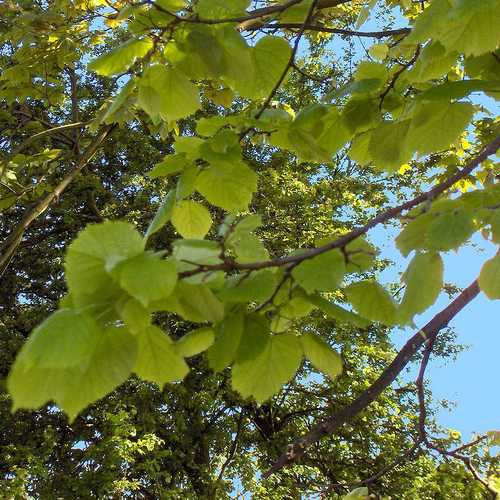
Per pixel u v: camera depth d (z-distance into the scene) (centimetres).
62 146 957
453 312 246
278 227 1348
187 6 201
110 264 113
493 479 272
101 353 119
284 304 150
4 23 624
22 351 105
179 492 1124
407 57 250
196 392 1249
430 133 218
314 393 1292
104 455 1024
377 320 161
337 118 229
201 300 131
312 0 216
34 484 1064
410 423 1248
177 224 212
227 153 193
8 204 555
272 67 213
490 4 158
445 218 148
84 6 570
